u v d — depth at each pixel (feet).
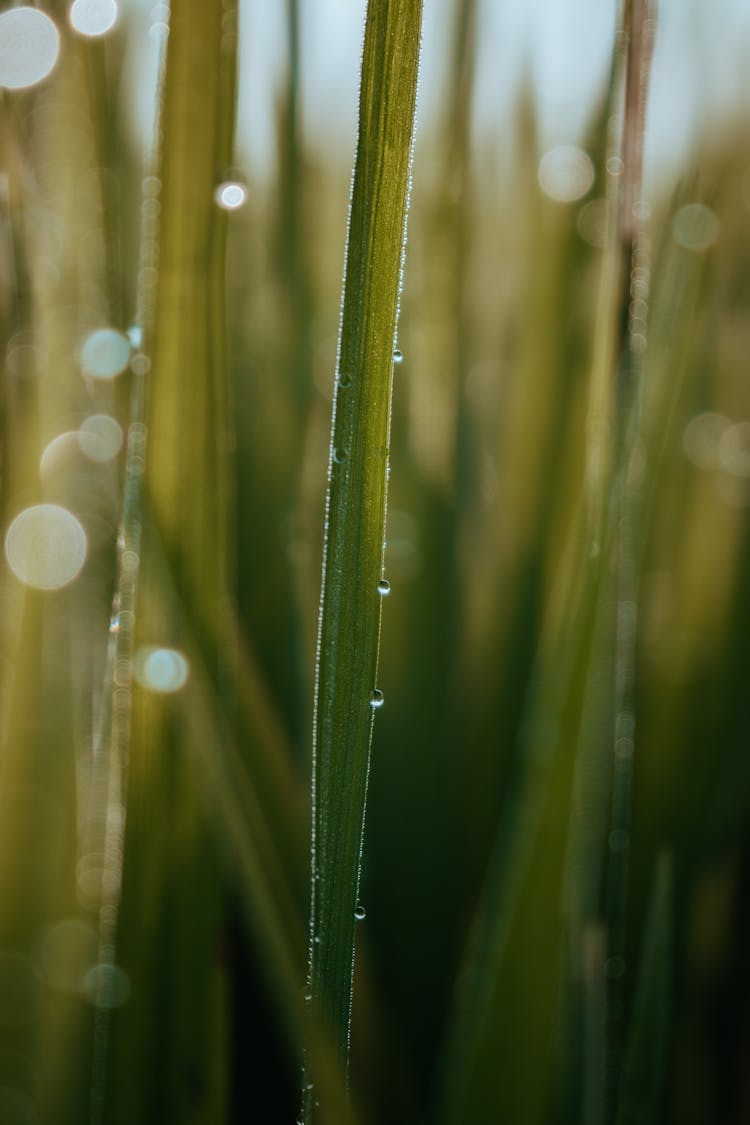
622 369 1.04
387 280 0.99
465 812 1.44
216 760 1.06
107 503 1.24
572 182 1.54
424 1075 1.28
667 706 1.51
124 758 1.06
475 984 1.11
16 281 1.14
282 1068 1.23
